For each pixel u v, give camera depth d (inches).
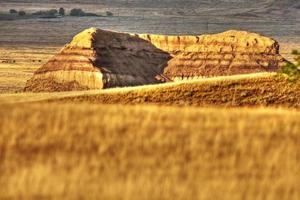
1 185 2060.8
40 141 2475.4
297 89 5703.7
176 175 2162.9
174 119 2731.3
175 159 2313.0
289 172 2201.0
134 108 2962.6
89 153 2379.4
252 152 2379.4
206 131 2573.8
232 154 2359.7
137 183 2082.9
